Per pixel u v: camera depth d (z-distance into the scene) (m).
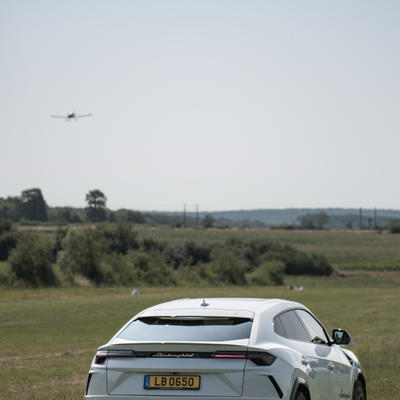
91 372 18.98
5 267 167.62
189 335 18.69
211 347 17.94
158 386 18.16
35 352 57.25
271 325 19.38
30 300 125.25
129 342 18.52
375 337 68.62
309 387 19.31
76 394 32.38
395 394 32.44
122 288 177.50
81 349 60.03
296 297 160.38
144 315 19.81
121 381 18.55
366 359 45.72
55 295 139.75
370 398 31.36
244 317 19.09
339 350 23.58
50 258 173.25
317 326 23.17
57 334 75.44
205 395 17.80
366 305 131.88
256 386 17.64
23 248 167.75
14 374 41.12
